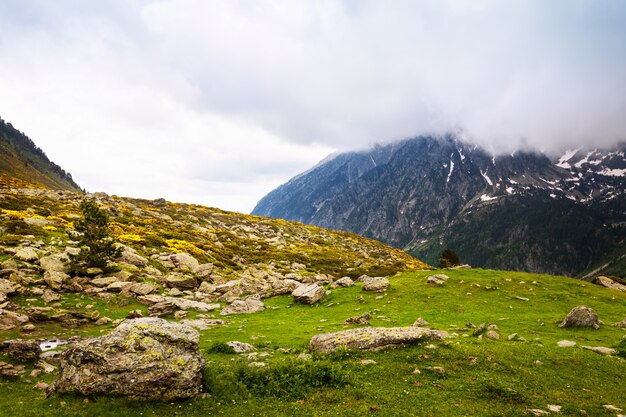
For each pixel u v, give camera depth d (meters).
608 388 21.89
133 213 122.06
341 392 19.94
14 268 48.44
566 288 59.12
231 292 61.75
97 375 18.19
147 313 45.31
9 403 17.80
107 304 46.47
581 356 26.70
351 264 114.88
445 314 46.19
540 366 24.48
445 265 114.88
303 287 60.97
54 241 64.44
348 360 24.50
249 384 20.89
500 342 30.91
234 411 17.89
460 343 28.62
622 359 27.03
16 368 22.86
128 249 69.88
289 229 177.62
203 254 88.50
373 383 21.23
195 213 157.25
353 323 42.00
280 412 17.86
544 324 40.88
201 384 19.64
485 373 22.69
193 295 58.69
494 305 50.84
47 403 17.38
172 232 104.19
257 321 45.09
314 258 118.12
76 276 52.31
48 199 118.00
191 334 21.41
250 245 123.81
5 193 104.62
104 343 19.11
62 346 30.95
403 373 22.61
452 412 17.83
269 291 64.56
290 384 20.62
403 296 55.47
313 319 46.34
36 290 44.59
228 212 193.38
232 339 34.91
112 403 17.39
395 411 17.86
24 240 60.19
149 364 18.59
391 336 26.95
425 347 26.41
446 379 21.92
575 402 19.56
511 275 64.94
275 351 29.44
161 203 166.88
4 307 38.19
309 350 28.00
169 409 17.50
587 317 39.16
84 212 56.78
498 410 18.20
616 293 58.03
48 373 23.42
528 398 19.61
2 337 31.97
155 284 58.34
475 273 66.62
